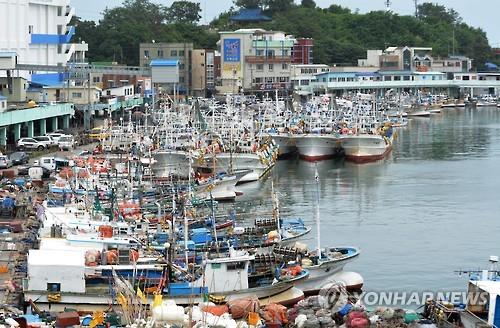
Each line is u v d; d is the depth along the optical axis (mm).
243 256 66312
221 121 156625
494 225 98625
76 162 112875
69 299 62312
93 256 64812
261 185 127250
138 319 54500
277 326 58344
